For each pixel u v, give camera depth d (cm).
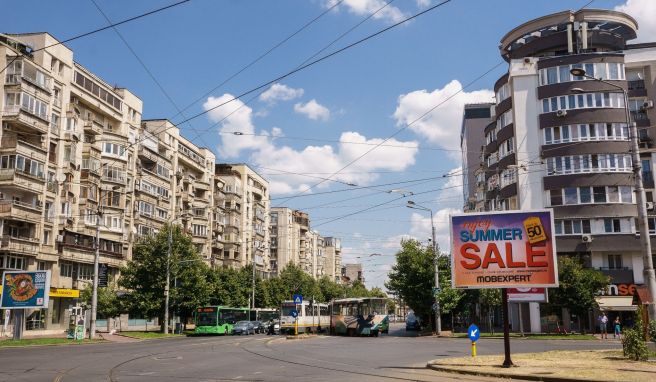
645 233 2252
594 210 5156
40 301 3872
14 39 4897
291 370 1856
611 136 5241
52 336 4606
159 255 5491
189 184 8056
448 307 5141
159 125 7425
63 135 5312
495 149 6256
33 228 4897
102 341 3994
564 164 5272
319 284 12094
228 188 9512
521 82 5550
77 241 5459
